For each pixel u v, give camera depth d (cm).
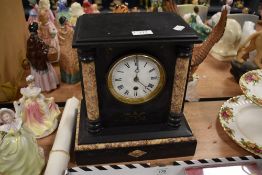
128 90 52
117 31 47
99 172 54
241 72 76
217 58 92
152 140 55
